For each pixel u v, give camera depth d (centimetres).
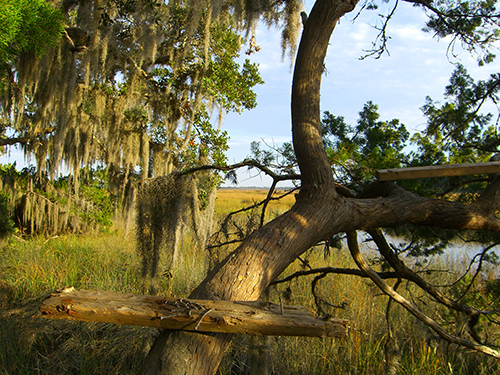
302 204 221
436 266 634
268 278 189
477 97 376
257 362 270
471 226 245
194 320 145
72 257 769
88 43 553
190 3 494
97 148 802
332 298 530
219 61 692
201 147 675
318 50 233
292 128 237
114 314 147
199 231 491
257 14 489
